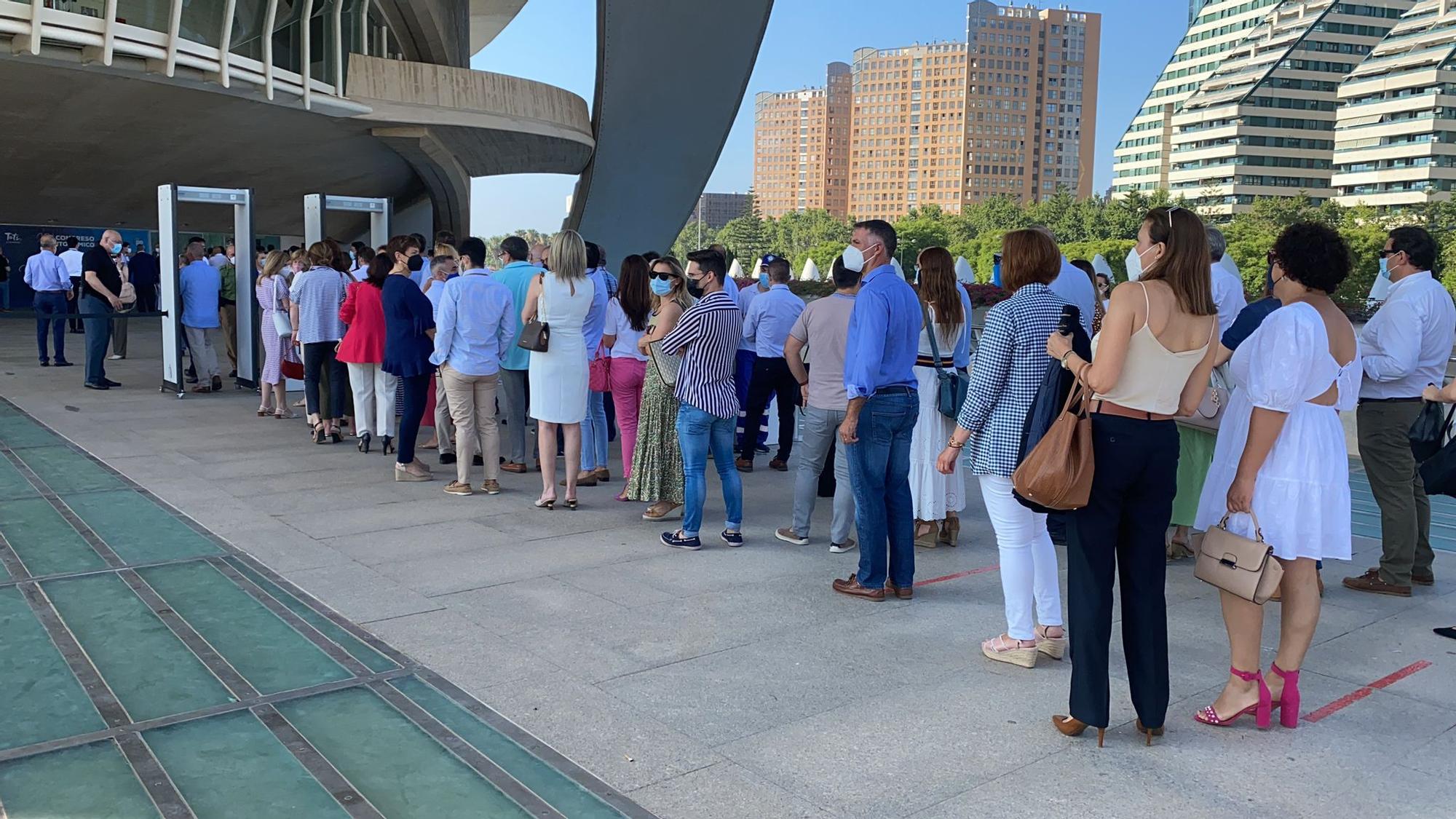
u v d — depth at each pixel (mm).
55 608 4906
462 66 37438
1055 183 198500
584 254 7047
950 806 3234
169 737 3594
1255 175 166625
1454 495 4562
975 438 4426
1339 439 3869
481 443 7777
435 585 5461
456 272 9070
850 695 4105
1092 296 6637
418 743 3605
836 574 5816
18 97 20391
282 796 3211
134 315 12852
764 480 8625
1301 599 3814
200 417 10906
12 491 7293
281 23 22047
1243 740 3746
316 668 4262
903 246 129000
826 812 3193
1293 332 3590
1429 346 5312
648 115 32156
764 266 9148
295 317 9750
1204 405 5859
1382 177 149375
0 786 3225
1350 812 3223
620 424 8023
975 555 6371
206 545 6098
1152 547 3629
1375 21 165000
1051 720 3889
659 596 5355
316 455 9102
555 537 6543
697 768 3473
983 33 192500
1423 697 4145
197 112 23078
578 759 3521
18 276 29828
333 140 28203
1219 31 180125
